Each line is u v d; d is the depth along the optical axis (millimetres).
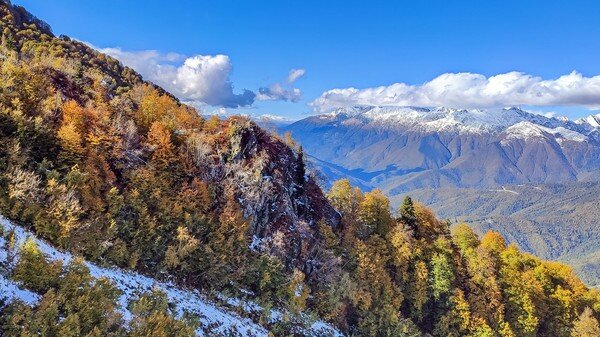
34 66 75188
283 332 60312
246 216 74812
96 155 61656
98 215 52312
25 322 27859
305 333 63719
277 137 94188
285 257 73625
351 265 84250
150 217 59750
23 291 31500
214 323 50812
